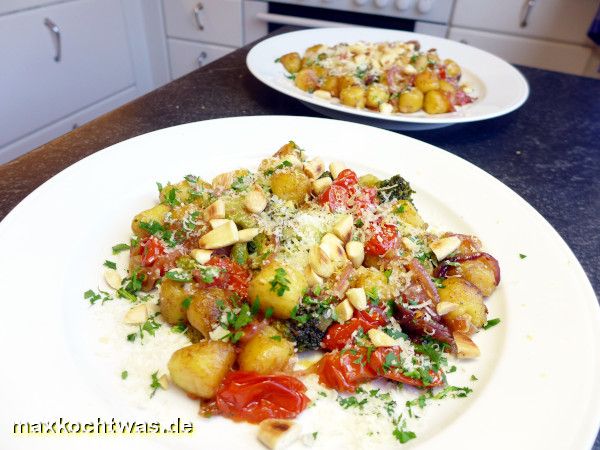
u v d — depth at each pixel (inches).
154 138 12.9
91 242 10.2
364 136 13.9
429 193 12.1
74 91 29.2
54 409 6.8
